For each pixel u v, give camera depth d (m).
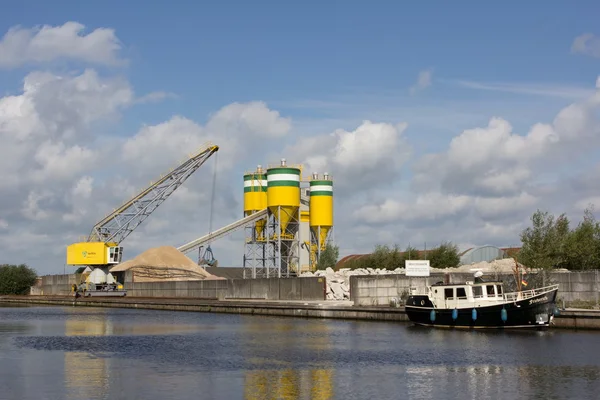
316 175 156.75
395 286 88.12
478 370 46.31
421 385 41.53
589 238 97.31
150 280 152.12
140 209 165.25
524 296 70.88
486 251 136.75
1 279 184.00
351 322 81.62
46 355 54.62
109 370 46.97
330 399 37.91
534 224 86.56
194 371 46.34
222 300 120.88
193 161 162.62
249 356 52.97
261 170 160.88
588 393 39.34
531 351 54.28
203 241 159.88
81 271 174.12
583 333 65.44
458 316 70.38
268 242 147.25
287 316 93.19
